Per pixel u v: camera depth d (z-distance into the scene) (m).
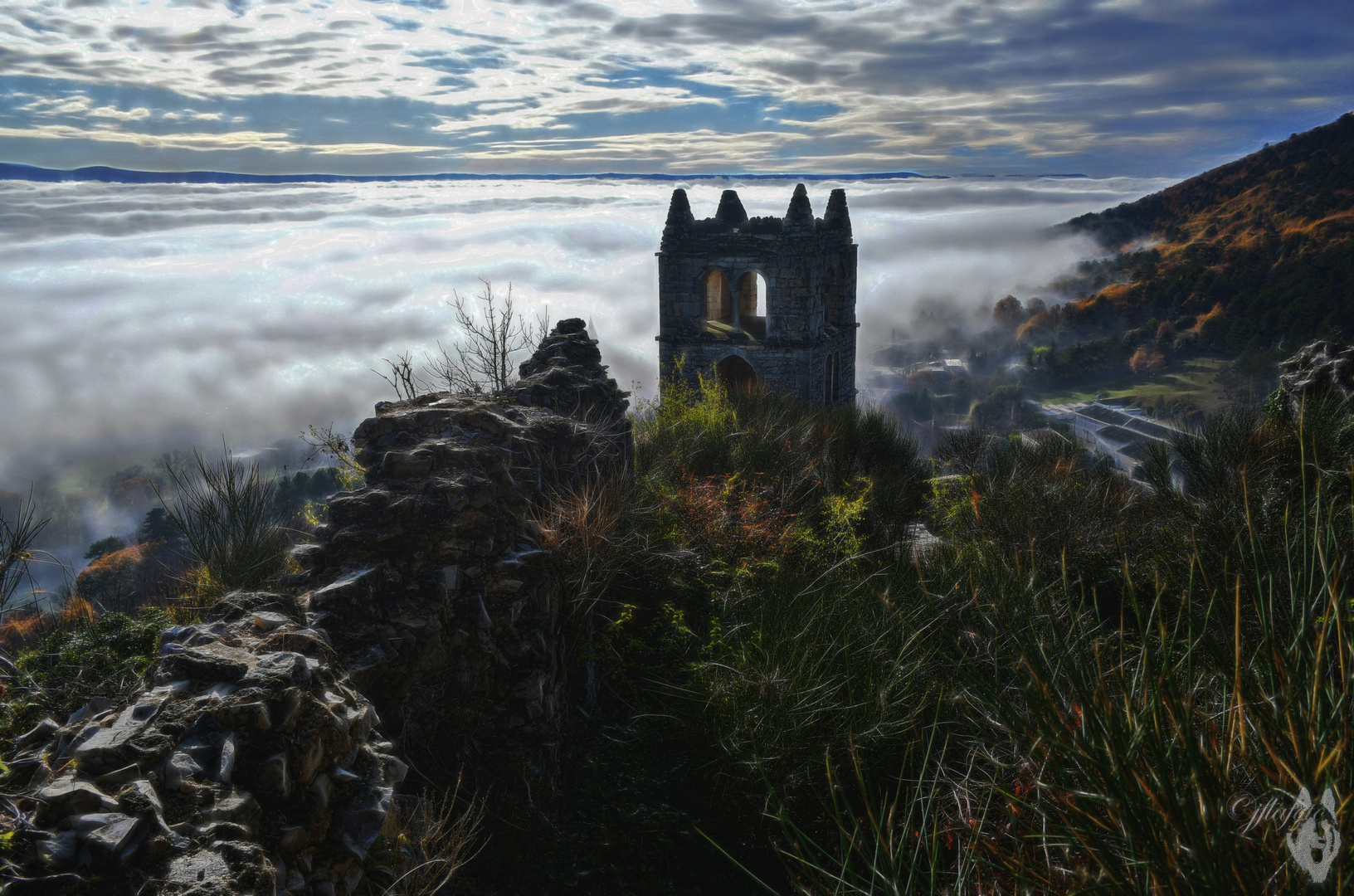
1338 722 1.74
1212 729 2.06
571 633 5.69
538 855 4.39
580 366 8.31
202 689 3.01
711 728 5.24
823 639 5.41
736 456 9.74
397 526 4.63
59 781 2.48
